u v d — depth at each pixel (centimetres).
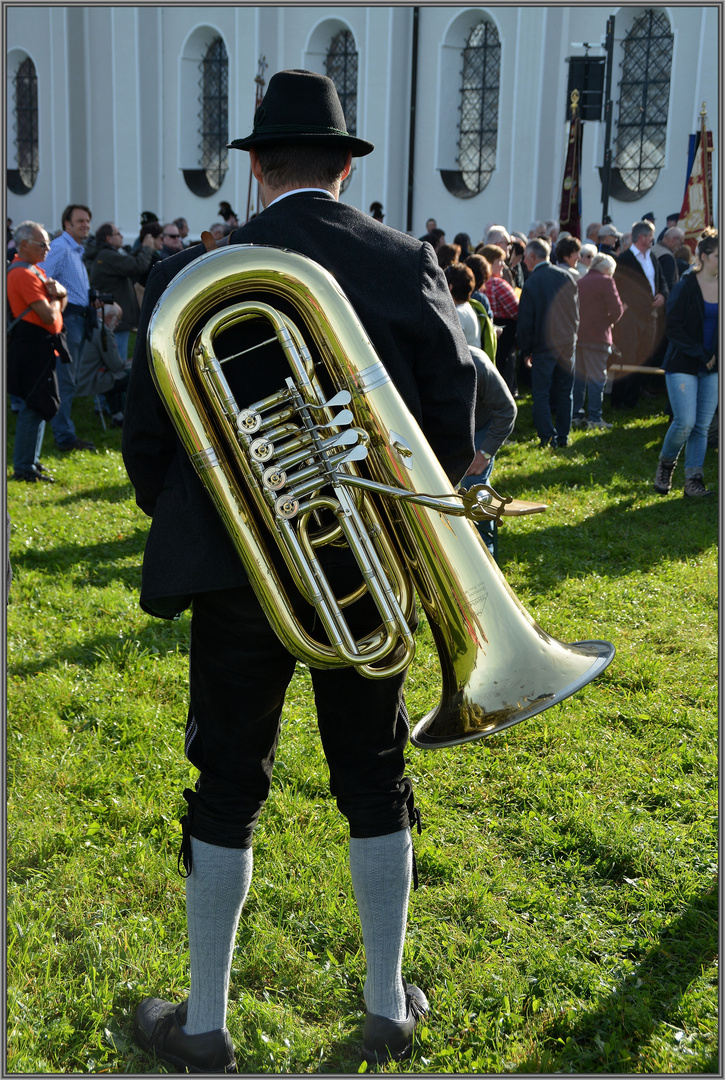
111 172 2230
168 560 165
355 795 177
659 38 1530
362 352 157
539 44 1591
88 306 795
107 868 252
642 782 306
